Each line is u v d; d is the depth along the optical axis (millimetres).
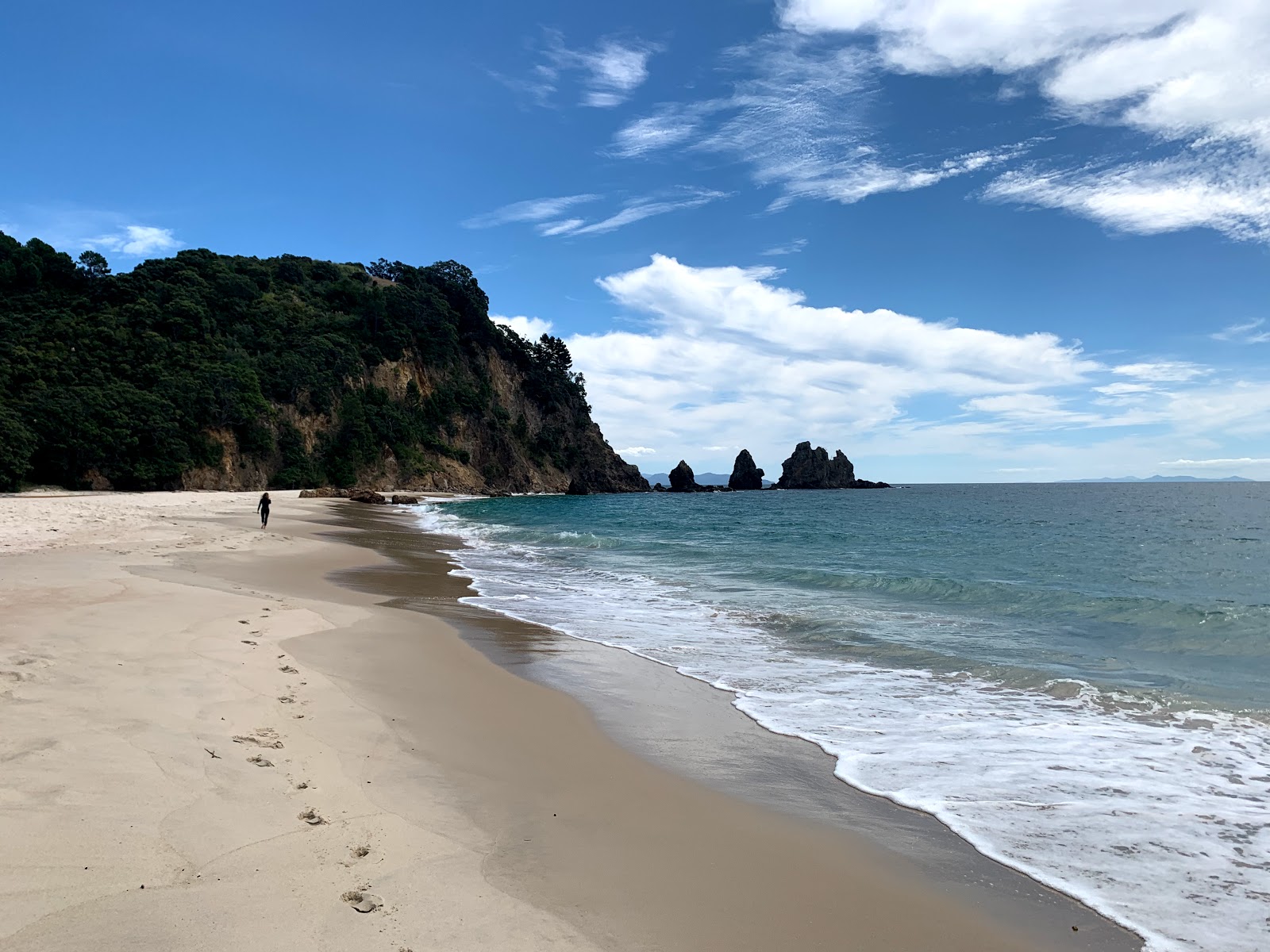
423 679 8977
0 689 6375
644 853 4887
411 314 114000
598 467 135875
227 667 8117
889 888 4582
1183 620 13281
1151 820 5520
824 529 40562
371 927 3639
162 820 4395
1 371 66500
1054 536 35188
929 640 11922
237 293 98625
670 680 9539
